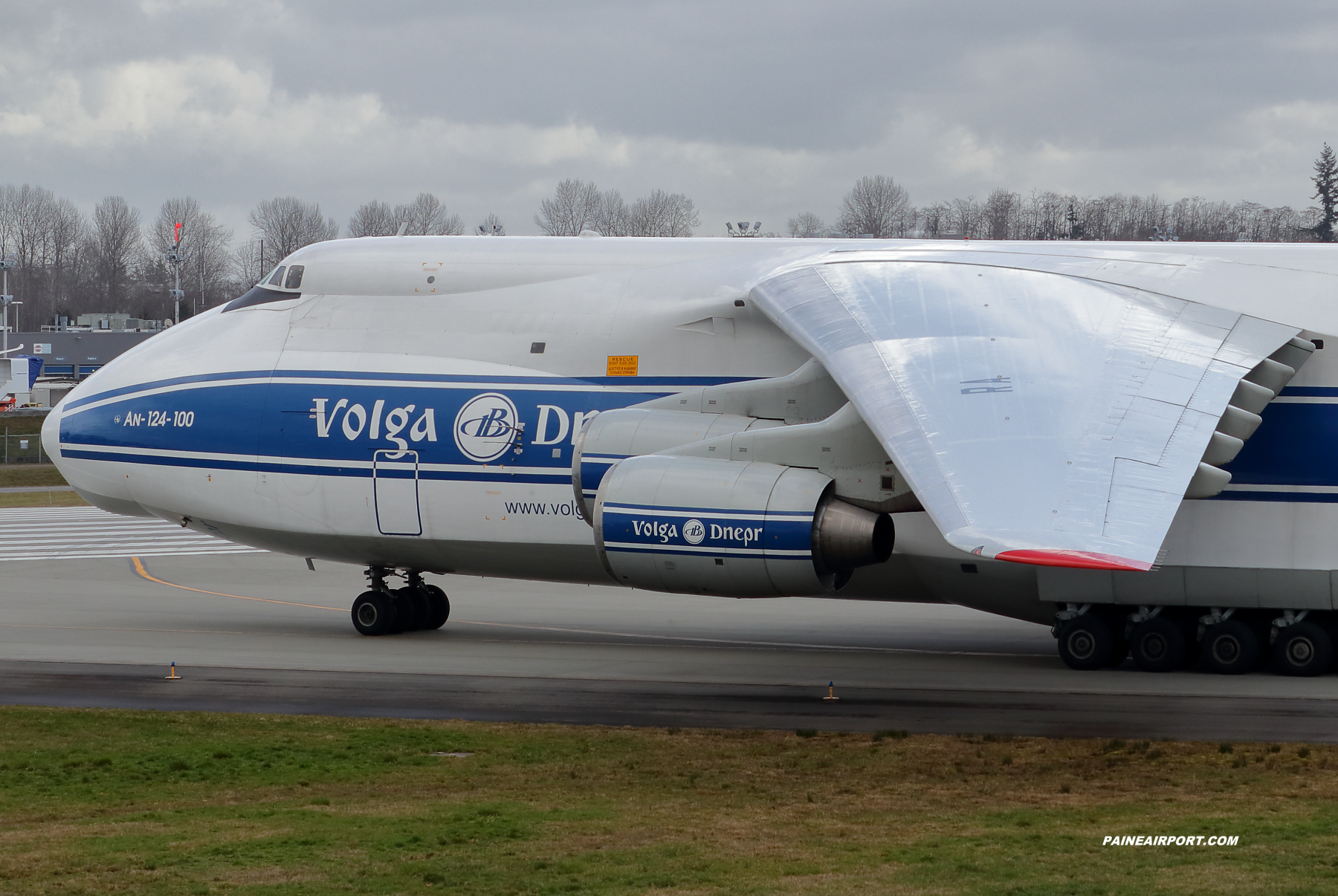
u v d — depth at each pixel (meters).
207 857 37.34
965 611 91.19
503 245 76.75
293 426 76.75
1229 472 63.78
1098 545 39.31
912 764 48.31
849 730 53.47
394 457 74.94
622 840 38.94
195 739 52.41
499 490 73.31
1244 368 52.25
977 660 70.75
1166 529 40.53
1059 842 38.53
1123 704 58.00
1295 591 63.12
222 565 122.38
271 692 61.38
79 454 81.31
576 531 72.25
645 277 72.88
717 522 58.84
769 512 58.25
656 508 59.81
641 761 48.94
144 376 80.75
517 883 35.06
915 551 67.62
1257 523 63.44
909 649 74.88
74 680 64.44
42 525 160.00
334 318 77.81
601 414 67.19
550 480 72.31
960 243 69.75
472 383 73.88
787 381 65.06
